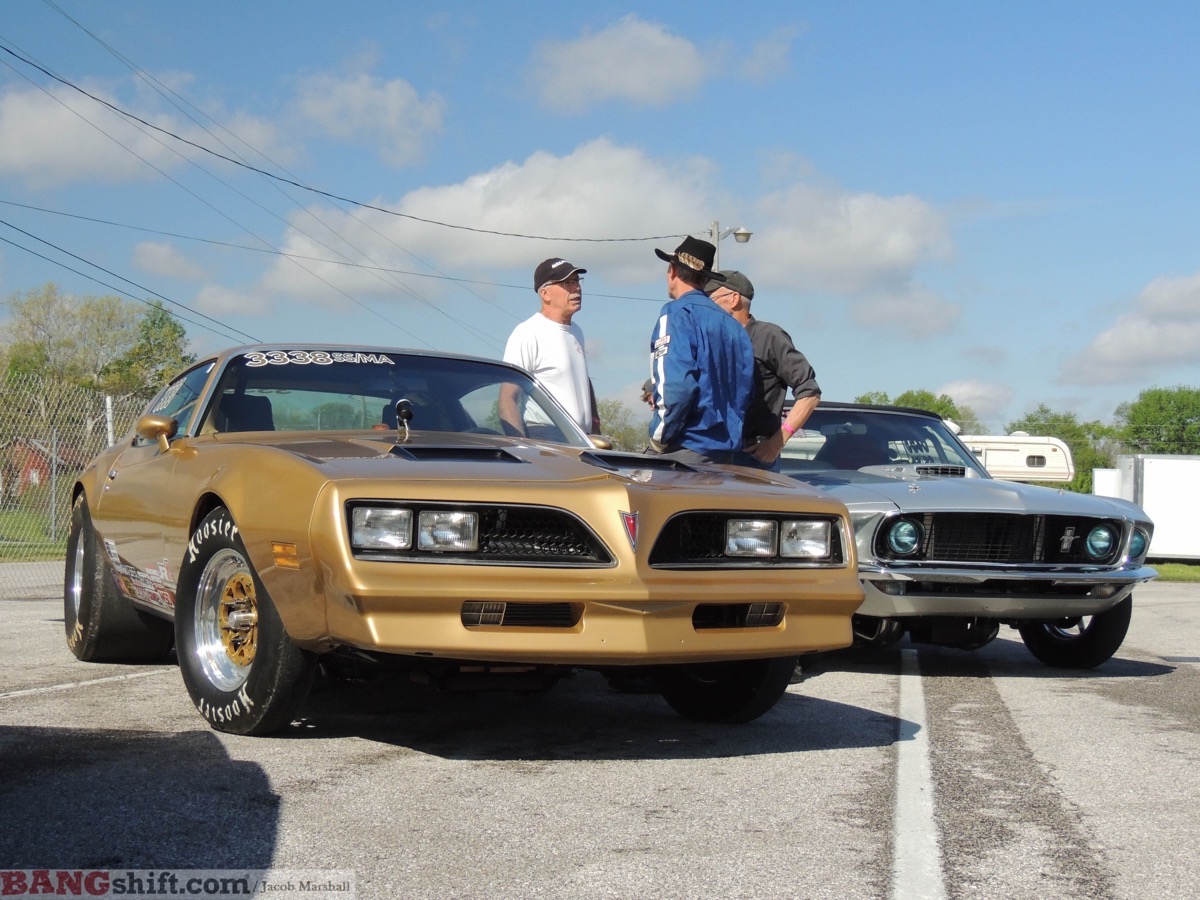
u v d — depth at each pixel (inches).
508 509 134.8
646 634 135.6
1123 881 101.9
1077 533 227.3
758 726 168.6
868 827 116.3
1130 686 215.3
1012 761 147.6
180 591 159.8
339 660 146.6
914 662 248.5
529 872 100.8
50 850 103.0
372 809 118.2
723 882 99.3
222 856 102.7
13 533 532.1
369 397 192.5
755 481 160.2
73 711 163.9
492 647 130.6
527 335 240.5
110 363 1988.2
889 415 287.7
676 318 191.3
